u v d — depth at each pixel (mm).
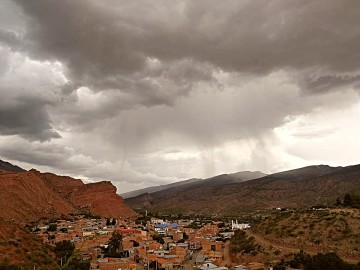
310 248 126375
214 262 138625
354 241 120750
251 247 143250
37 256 108500
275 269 112000
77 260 124312
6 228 115312
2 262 93938
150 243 167875
